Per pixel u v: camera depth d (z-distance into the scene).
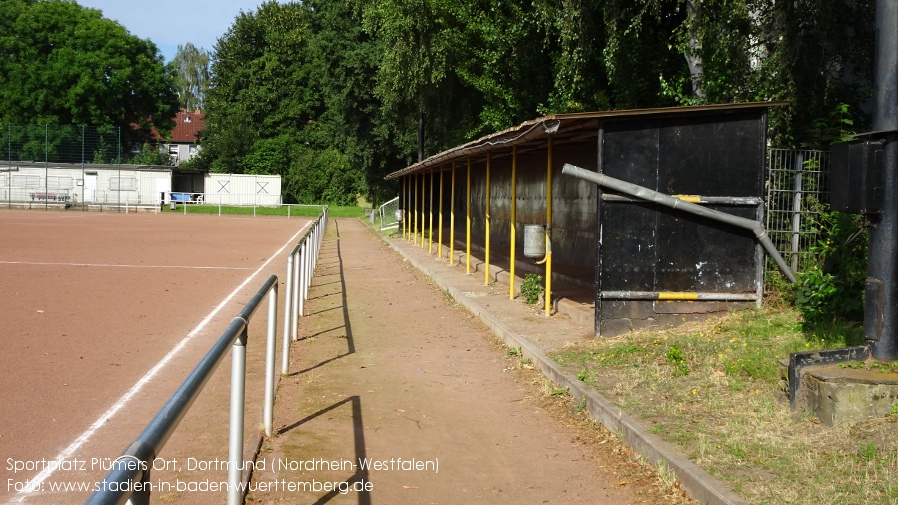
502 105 24.62
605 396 6.54
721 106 9.00
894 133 5.74
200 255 22.98
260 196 66.06
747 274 9.32
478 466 5.45
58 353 8.63
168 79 73.25
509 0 22.64
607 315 9.15
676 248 9.21
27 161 59.16
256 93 74.00
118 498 1.87
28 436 5.73
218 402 6.92
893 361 5.85
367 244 30.78
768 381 6.59
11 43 64.94
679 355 7.39
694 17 12.69
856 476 4.51
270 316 6.01
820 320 8.41
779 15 11.85
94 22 67.44
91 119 66.75
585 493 4.95
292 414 6.65
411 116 36.66
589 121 9.22
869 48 11.95
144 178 60.38
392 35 28.59
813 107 11.67
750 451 5.06
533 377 8.02
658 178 9.16
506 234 23.00
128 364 8.20
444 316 12.28
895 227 5.82
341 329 11.04
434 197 33.12
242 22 76.06
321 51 46.72
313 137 74.06
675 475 4.91
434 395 7.40
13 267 17.84
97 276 16.55
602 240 9.13
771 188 10.10
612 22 14.69
